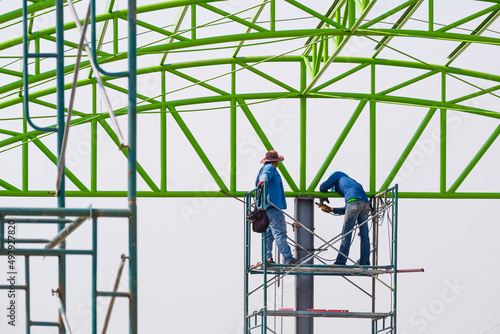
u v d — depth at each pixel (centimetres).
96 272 1159
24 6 1373
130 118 1157
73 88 1245
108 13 2505
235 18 2683
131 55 1173
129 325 1145
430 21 2497
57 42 1454
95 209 1142
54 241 1208
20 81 2672
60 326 1233
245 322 2767
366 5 2380
